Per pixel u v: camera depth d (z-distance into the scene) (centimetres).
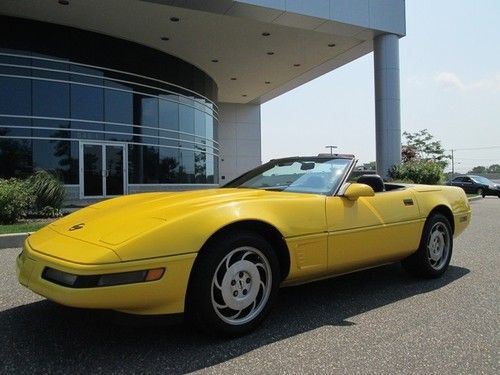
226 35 1670
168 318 291
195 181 2005
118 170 1642
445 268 499
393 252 429
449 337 319
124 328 333
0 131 1409
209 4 1382
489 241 771
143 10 1420
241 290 317
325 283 469
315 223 358
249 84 2484
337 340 312
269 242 345
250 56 1944
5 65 1425
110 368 269
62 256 274
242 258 317
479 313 371
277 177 442
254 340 312
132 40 1700
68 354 289
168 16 1474
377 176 451
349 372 264
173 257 280
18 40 1448
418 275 488
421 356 287
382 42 1686
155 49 1808
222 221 304
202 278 295
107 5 1374
